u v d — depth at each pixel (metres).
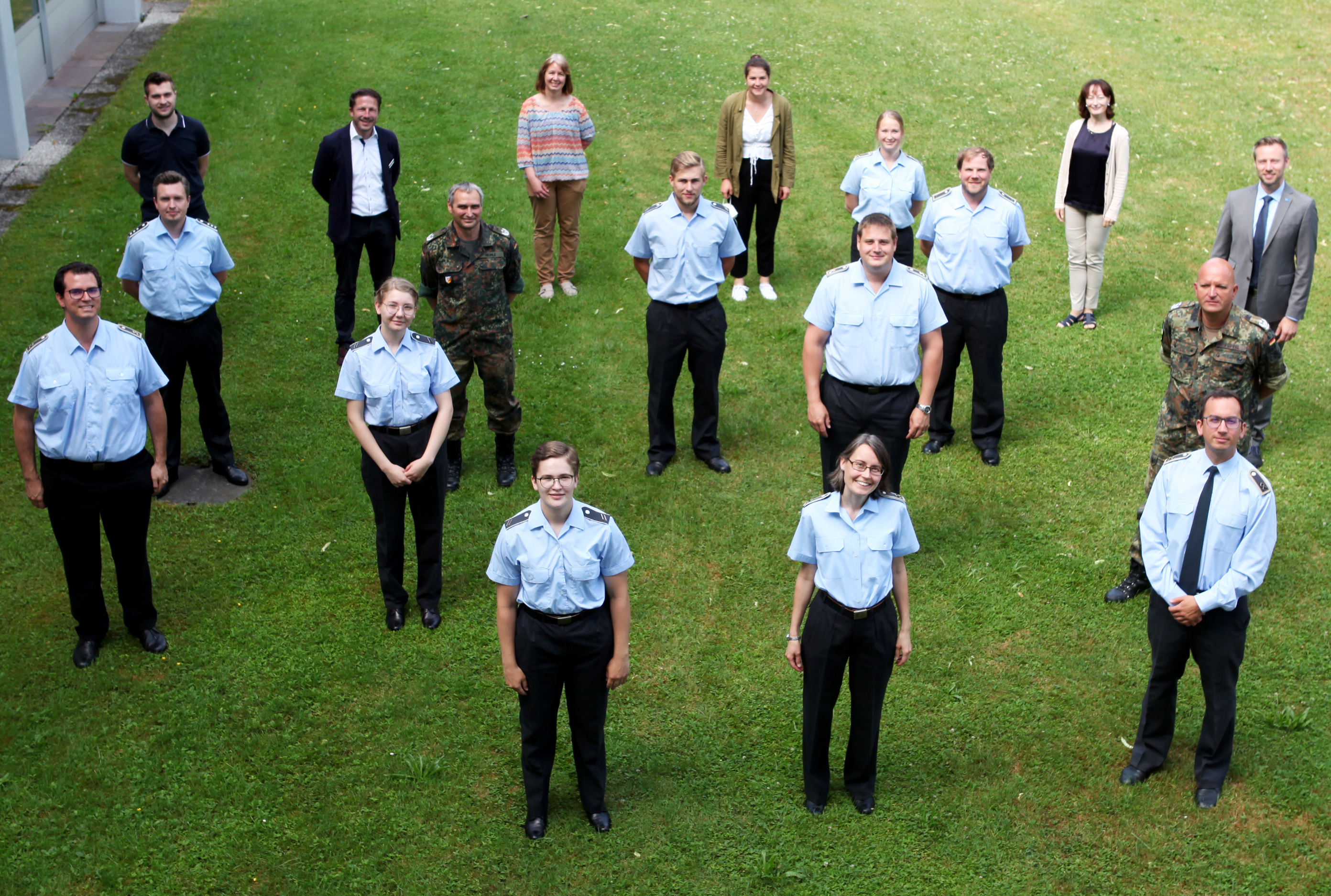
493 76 14.91
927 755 5.78
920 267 11.17
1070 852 5.21
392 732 5.88
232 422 8.68
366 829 5.29
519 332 9.99
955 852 5.21
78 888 4.97
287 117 13.64
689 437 8.66
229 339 9.77
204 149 9.43
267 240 11.30
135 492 6.11
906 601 5.20
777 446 8.54
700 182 7.61
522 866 5.11
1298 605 6.78
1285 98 15.14
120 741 5.77
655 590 6.99
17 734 5.78
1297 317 7.96
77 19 15.62
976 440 8.38
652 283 7.88
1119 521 7.62
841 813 5.42
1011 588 7.00
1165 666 5.41
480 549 7.37
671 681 6.28
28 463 5.98
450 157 12.90
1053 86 15.38
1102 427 8.72
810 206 12.31
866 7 18.06
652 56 15.65
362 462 6.46
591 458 8.38
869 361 6.64
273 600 6.87
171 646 6.45
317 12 16.89
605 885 5.02
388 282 6.25
